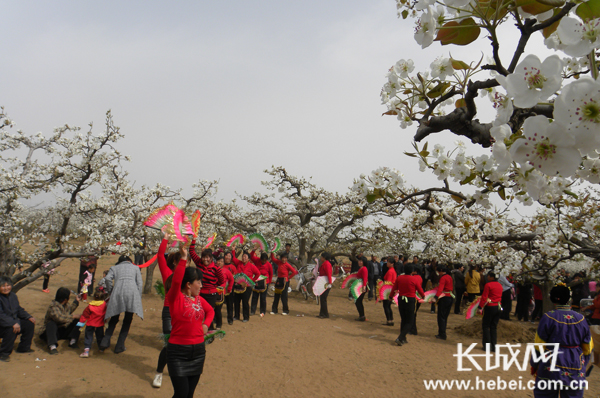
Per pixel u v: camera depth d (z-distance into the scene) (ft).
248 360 21.63
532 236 20.40
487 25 5.13
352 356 23.32
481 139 7.64
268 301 45.50
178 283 12.41
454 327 32.86
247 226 54.60
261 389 17.57
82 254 25.91
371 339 27.84
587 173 5.20
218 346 24.04
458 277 40.60
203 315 13.10
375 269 51.19
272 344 25.21
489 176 8.20
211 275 24.53
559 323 13.08
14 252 25.59
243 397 16.63
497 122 4.84
